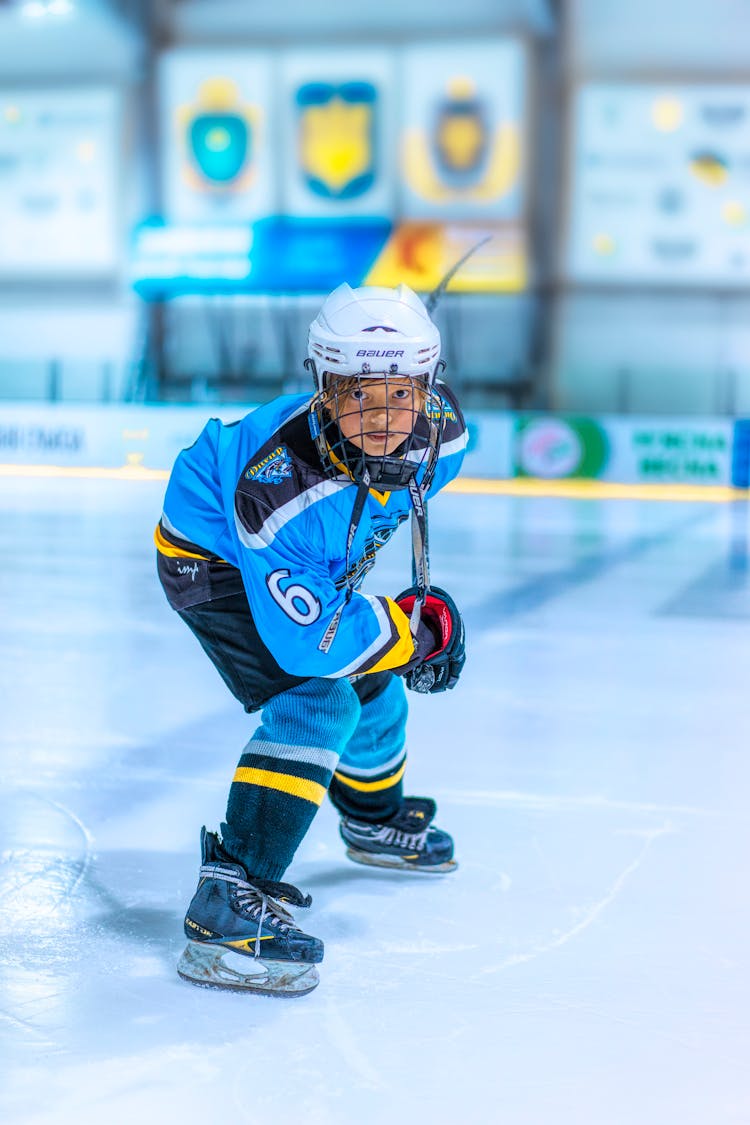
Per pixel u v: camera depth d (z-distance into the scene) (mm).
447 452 4426
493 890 4836
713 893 4816
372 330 3725
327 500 3871
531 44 37344
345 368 3746
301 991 3904
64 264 40750
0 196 40719
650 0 36438
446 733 7230
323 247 38781
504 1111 3260
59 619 10766
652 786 6227
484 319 38656
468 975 4078
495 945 4320
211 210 39688
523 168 37719
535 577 14016
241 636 4270
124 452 31219
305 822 4117
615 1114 3250
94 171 40156
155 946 4285
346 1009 3838
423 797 5531
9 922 4461
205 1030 3691
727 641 10312
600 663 9320
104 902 4664
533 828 5566
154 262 39594
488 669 9031
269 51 38531
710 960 4211
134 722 7363
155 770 6402
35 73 39906
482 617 11320
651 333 38125
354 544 4043
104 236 40375
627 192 37562
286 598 3846
